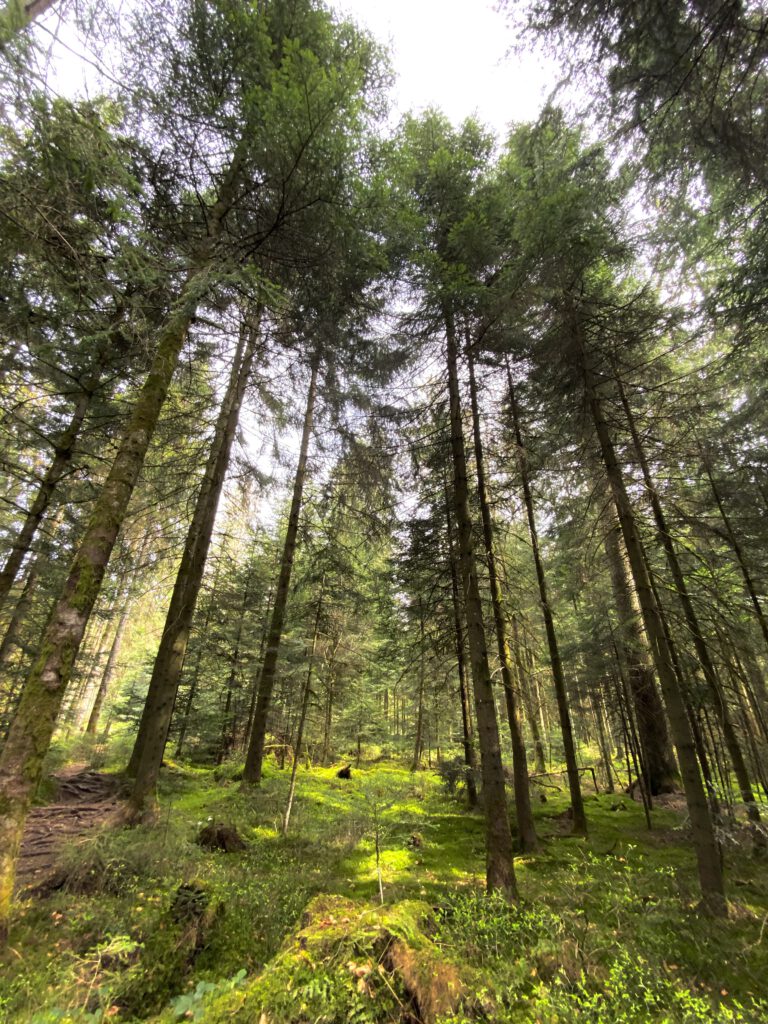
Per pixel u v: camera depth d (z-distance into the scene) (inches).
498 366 376.2
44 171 171.9
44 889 204.5
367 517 511.2
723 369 316.8
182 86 230.2
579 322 317.7
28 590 414.3
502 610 415.2
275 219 267.9
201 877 231.0
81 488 404.2
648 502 352.2
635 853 335.9
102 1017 125.9
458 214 348.5
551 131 269.7
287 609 607.2
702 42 202.8
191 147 250.8
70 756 636.1
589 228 269.4
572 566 447.5
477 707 289.0
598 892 242.2
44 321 262.1
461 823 424.2
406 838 327.0
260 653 683.4
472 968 153.5
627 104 235.3
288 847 319.0
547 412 360.8
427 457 419.5
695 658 332.2
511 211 317.4
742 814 318.3
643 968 159.2
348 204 245.8
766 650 398.6
